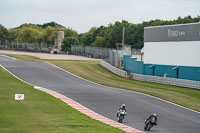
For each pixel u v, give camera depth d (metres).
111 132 35.06
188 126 44.59
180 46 94.94
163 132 39.03
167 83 91.50
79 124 38.84
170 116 50.97
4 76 86.56
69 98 60.94
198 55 89.06
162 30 101.50
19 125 36.12
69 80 89.06
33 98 57.12
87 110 51.28
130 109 54.22
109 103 58.34
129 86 84.00
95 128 36.97
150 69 105.94
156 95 69.69
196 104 62.97
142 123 44.41
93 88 76.00
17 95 54.25
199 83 82.56
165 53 100.25
